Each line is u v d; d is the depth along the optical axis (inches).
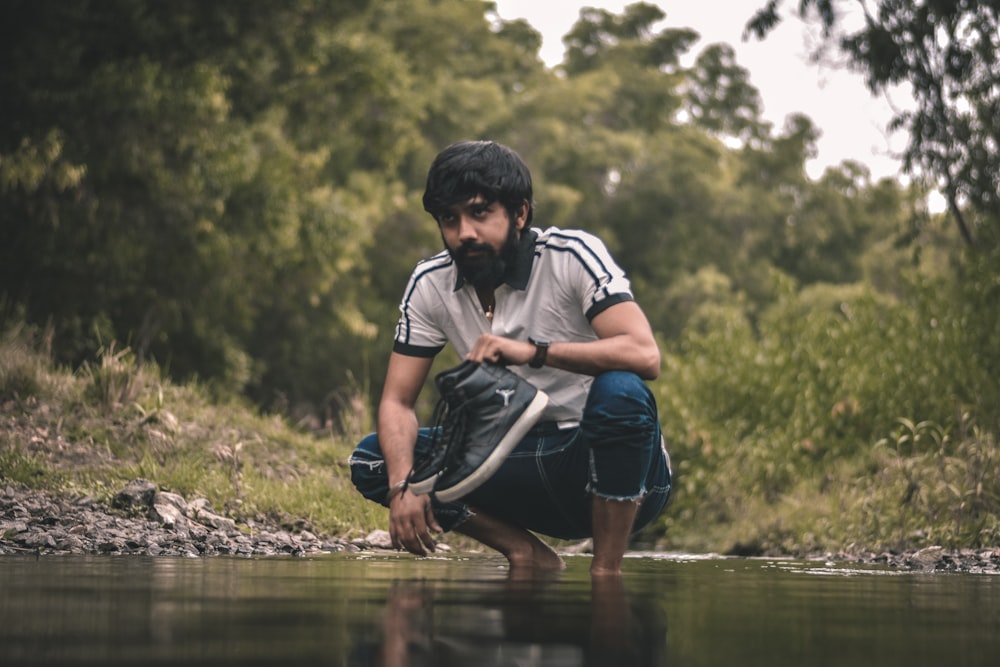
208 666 45.9
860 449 266.8
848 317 310.5
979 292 273.0
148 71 473.7
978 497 197.9
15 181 450.3
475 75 1301.7
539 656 50.3
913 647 55.0
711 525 277.0
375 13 872.3
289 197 566.9
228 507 193.8
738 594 86.3
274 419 280.5
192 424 244.4
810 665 48.7
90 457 207.2
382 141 647.8
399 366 117.8
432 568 115.5
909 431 256.4
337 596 77.2
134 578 89.1
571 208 1149.7
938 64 367.2
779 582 101.9
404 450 112.5
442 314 116.4
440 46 924.0
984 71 362.3
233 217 551.2
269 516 198.1
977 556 165.0
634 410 103.8
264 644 52.5
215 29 493.0
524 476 115.6
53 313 500.1
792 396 302.8
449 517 120.3
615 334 106.7
